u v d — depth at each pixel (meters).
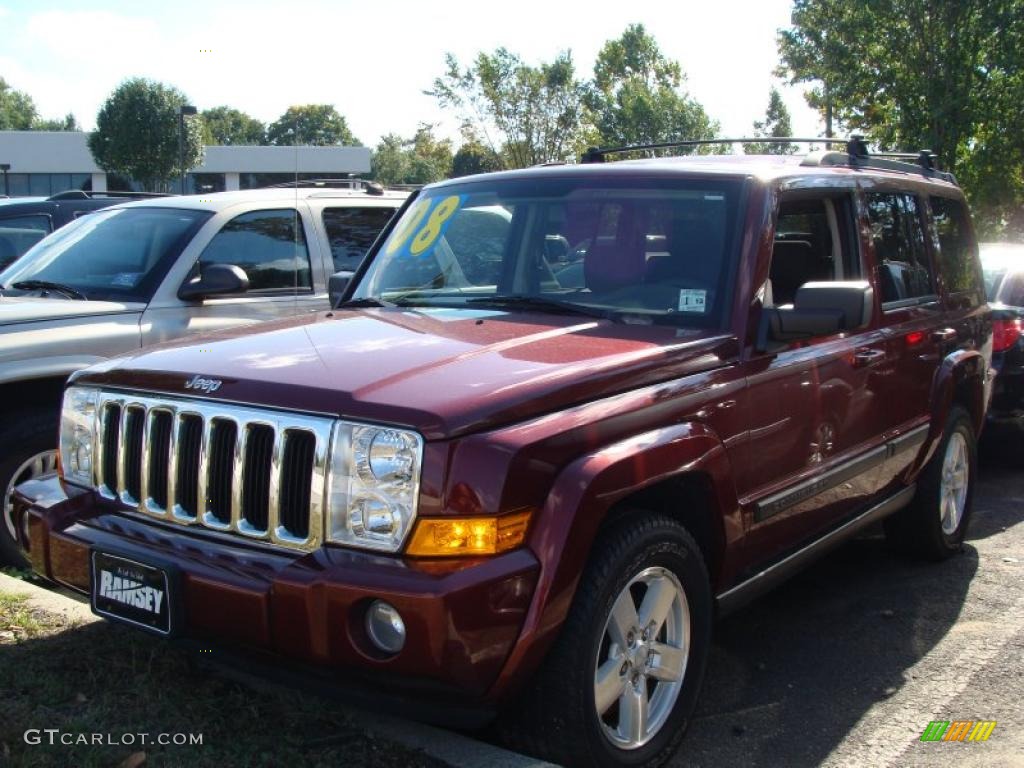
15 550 5.07
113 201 10.40
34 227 9.82
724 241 4.05
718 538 3.72
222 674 3.71
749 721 4.00
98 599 3.38
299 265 6.81
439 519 2.88
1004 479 8.01
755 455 3.85
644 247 4.19
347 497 2.98
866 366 4.62
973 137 22.81
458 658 2.81
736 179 4.21
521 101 33.53
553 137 34.03
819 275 4.64
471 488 2.88
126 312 5.78
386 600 2.81
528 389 3.10
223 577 3.04
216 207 6.52
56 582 3.61
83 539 3.43
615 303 4.09
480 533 2.88
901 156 5.94
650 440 3.31
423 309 4.37
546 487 3.01
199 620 3.10
